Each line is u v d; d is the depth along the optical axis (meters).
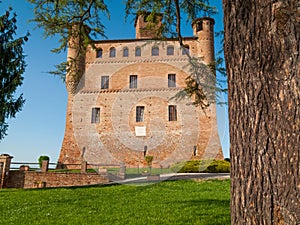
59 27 5.46
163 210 5.35
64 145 21.14
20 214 5.54
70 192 9.06
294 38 1.29
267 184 1.27
